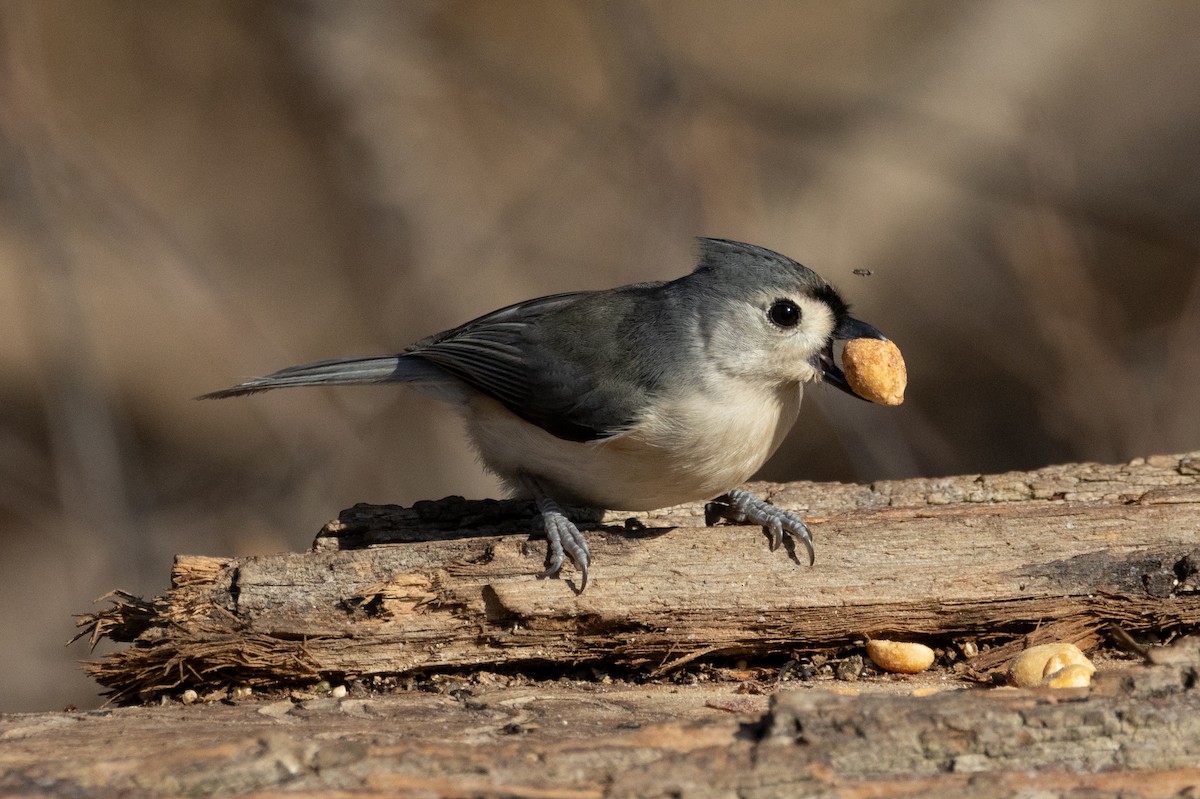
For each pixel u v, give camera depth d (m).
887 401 6.53
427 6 15.67
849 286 15.51
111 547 13.30
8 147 12.97
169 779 4.52
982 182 15.12
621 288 7.24
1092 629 6.04
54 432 13.68
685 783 4.50
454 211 15.95
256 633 5.93
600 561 6.06
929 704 4.75
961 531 6.13
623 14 13.95
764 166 16.06
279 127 17.81
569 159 15.23
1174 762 4.62
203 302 16.31
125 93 17.88
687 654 6.05
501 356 6.82
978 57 17.00
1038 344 15.07
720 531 6.18
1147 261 16.25
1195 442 14.06
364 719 5.30
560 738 4.94
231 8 15.90
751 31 17.52
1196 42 17.20
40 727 5.19
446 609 6.00
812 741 4.64
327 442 14.35
